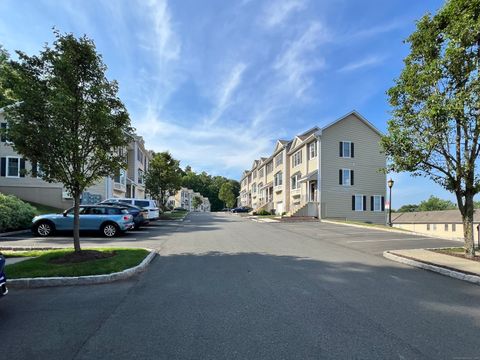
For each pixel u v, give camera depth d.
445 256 10.52
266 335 4.58
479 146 9.95
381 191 31.67
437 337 4.54
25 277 7.50
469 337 4.55
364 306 5.84
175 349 4.17
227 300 6.16
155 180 34.47
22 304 6.05
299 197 35.56
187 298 6.30
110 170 9.86
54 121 8.86
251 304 5.92
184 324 4.99
